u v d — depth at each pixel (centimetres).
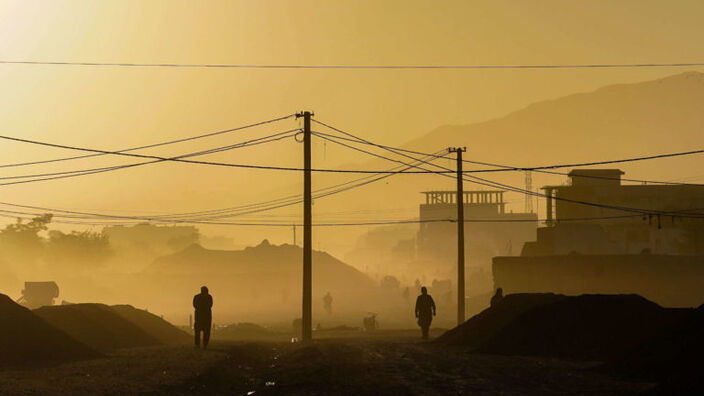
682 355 3847
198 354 5378
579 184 17825
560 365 4447
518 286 12219
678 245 15662
